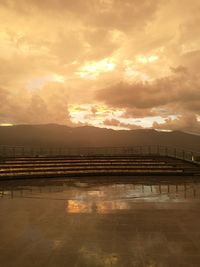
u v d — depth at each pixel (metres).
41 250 7.64
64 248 7.76
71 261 6.88
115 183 20.69
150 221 10.48
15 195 16.02
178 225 9.91
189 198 14.88
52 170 25.03
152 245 7.93
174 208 12.62
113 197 15.25
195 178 23.53
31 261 6.91
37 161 28.08
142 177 24.22
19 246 7.96
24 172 24.02
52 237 8.73
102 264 6.69
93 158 30.86
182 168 26.03
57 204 13.62
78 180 22.44
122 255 7.21
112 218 10.95
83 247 7.82
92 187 18.83
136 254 7.27
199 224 10.04
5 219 10.95
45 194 16.27
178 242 8.15
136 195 15.83
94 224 10.14
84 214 11.63
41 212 12.04
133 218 10.92
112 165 27.80
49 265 6.66
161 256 7.12
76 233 9.11
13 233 9.19
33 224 10.23
